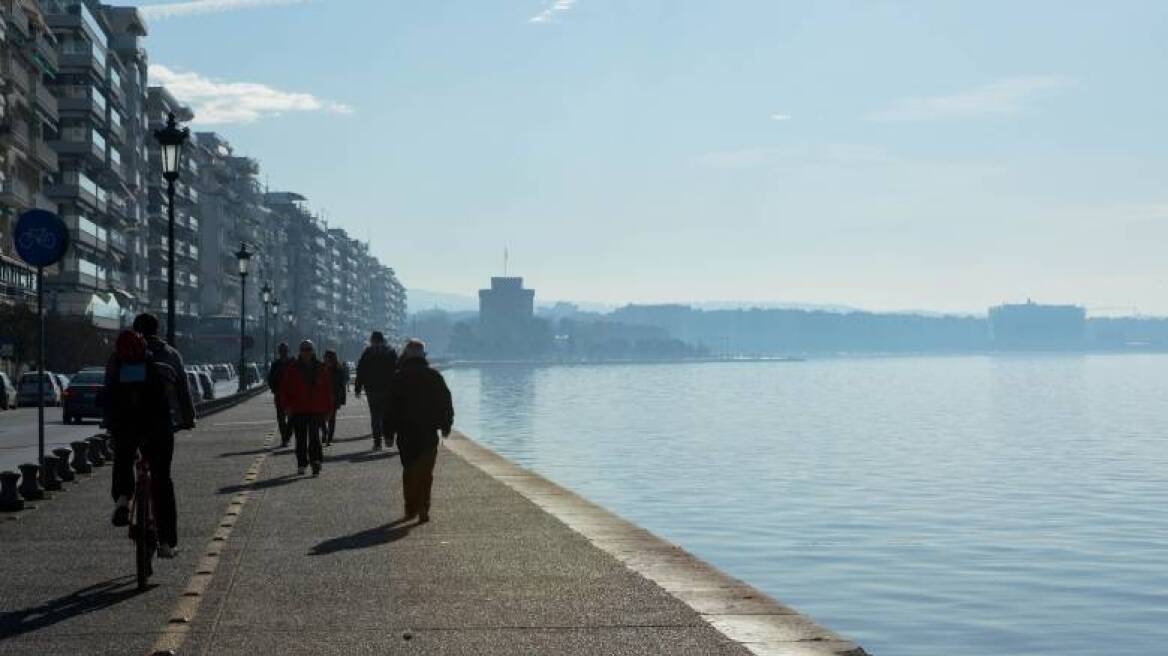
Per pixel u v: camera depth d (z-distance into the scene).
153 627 12.41
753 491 64.44
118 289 152.00
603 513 21.91
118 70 150.62
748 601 13.58
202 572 15.66
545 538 18.64
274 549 17.72
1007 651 28.31
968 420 141.12
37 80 116.88
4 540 18.64
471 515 21.69
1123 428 126.88
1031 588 36.41
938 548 44.47
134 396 14.54
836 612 32.66
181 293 197.12
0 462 37.66
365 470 31.44
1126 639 29.70
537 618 12.77
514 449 92.31
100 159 137.25
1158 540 47.25
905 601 34.16
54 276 125.19
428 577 15.27
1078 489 68.00
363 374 38.78
